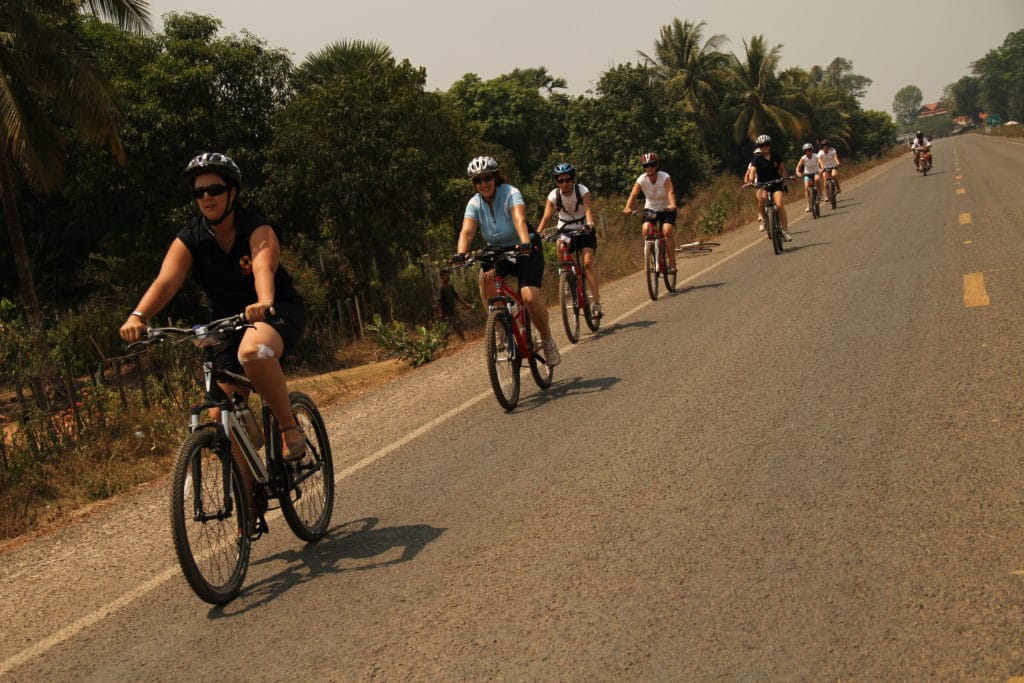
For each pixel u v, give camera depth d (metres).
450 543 4.22
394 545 4.34
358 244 25.44
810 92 79.94
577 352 9.04
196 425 4.02
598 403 6.62
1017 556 3.16
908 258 11.46
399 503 5.04
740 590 3.23
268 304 3.85
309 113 24.41
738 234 21.59
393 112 24.47
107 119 18.41
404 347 11.62
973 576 3.06
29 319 15.98
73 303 28.53
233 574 4.05
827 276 11.11
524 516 4.41
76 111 18.20
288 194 25.06
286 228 26.55
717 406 5.91
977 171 30.61
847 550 3.42
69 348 14.51
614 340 9.33
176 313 25.55
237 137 26.11
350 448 6.71
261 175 26.77
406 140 24.45
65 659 3.70
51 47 17.56
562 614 3.29
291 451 4.26
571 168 9.63
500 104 58.69
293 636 3.51
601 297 13.82
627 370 7.66
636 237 25.30
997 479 3.89
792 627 2.92
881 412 5.19
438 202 25.56
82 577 4.80
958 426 4.71
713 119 64.75
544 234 9.77
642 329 9.72
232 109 26.36
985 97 172.25
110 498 6.91
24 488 7.26
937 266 10.39
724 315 9.64
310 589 3.97
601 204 37.09
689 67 63.28
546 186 46.94
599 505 4.38
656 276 11.98
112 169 24.52
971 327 7.05
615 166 45.97
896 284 9.65
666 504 4.23
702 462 4.77
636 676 2.79
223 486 4.05
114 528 5.67
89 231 26.41
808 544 3.53
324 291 23.98
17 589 4.83
